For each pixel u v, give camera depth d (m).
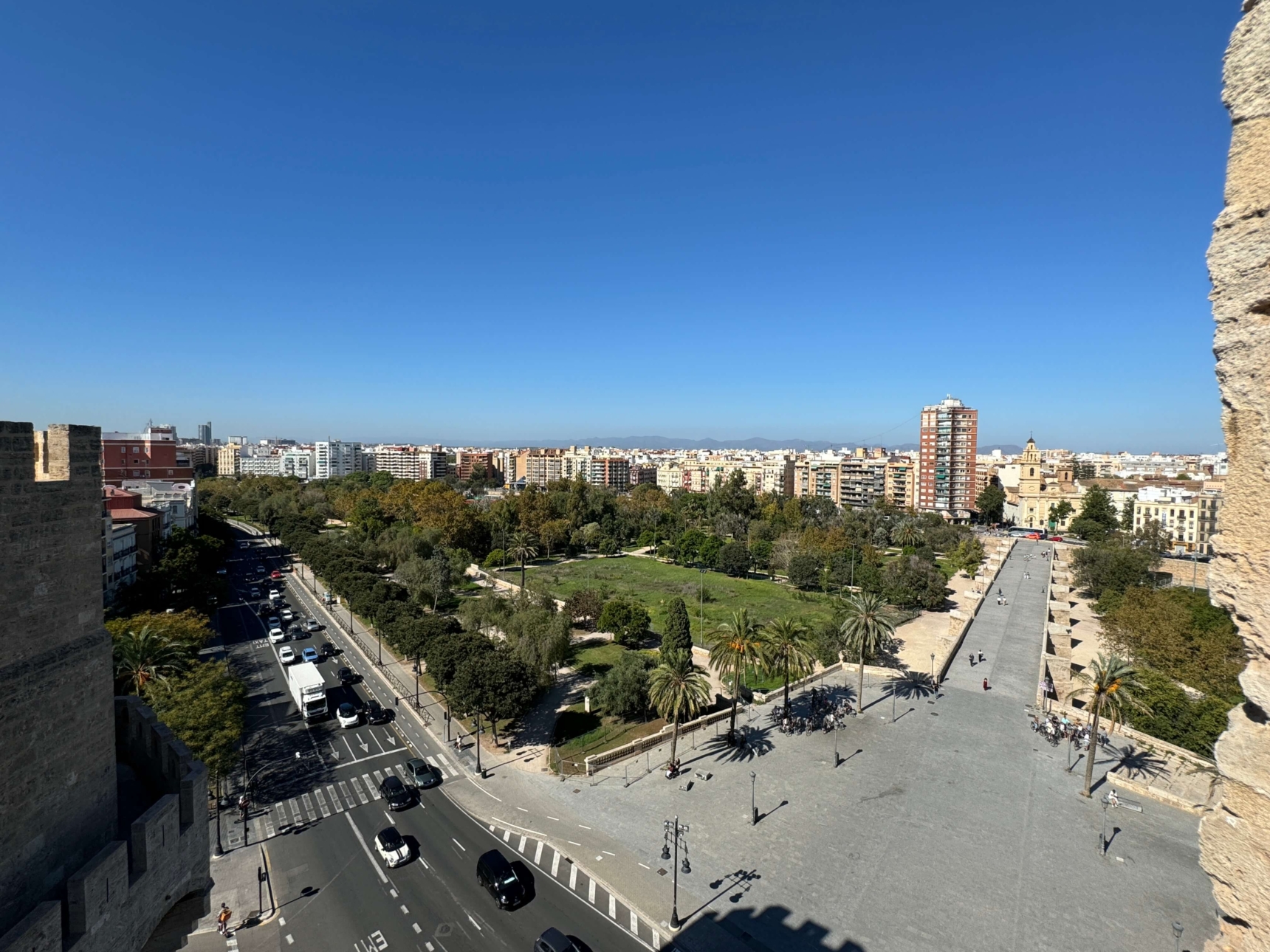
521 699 55.47
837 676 74.38
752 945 33.28
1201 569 120.12
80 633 15.06
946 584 123.50
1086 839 42.06
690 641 71.62
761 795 47.75
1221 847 11.77
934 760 52.91
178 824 16.45
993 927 34.34
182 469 157.50
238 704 53.22
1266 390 11.08
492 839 42.84
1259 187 11.32
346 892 37.53
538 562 158.75
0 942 11.27
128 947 14.34
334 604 107.69
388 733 59.62
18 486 13.24
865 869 39.12
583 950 33.03
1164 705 56.22
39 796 13.52
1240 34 11.91
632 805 46.69
